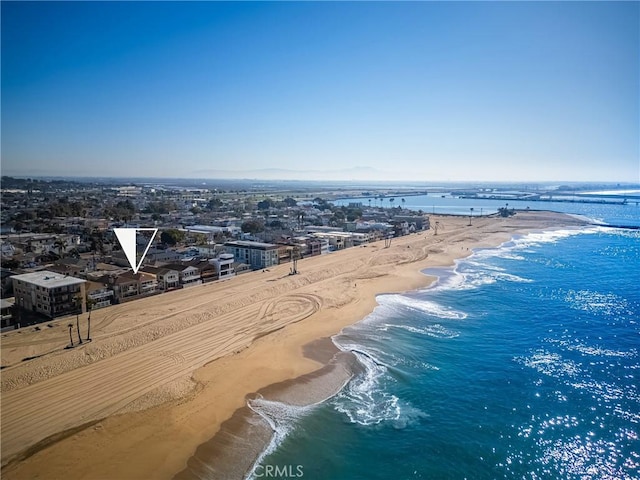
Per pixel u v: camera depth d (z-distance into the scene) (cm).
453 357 5262
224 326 6094
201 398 4200
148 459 3322
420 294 8088
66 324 5809
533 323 6512
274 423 3853
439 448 3566
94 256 9969
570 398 4316
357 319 6588
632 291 8406
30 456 3306
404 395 4372
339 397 4316
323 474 3272
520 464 3381
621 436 3700
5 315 5678
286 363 5000
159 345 5372
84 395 4159
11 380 4281
